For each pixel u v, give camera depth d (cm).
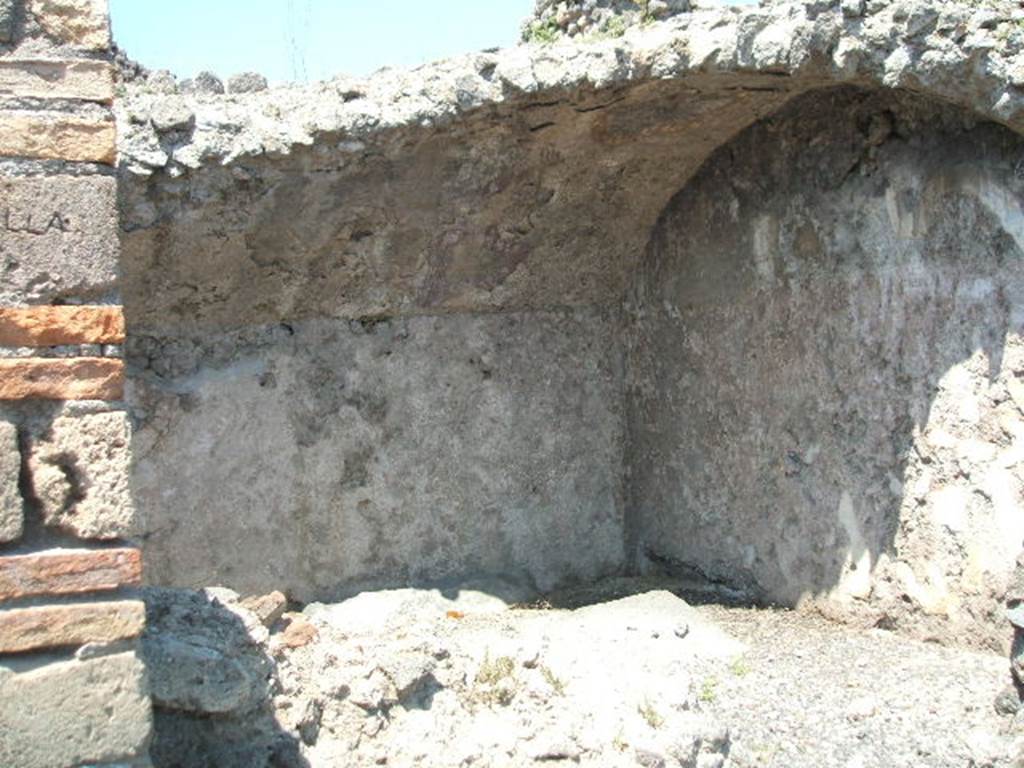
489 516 778
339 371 731
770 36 584
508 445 784
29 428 341
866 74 573
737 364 730
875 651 609
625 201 750
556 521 803
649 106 660
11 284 341
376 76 642
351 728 477
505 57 622
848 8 559
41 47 349
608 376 822
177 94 635
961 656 585
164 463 681
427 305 749
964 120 586
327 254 684
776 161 694
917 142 613
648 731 496
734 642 635
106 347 352
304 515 722
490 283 757
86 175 351
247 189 620
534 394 793
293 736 455
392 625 672
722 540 749
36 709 334
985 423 580
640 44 613
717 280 741
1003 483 570
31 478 341
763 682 578
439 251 717
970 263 586
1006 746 490
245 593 704
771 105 678
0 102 344
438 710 503
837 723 532
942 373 602
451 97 618
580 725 504
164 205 606
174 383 686
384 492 745
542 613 710
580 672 557
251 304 694
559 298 796
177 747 434
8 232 341
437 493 761
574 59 620
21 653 334
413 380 753
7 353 339
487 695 516
